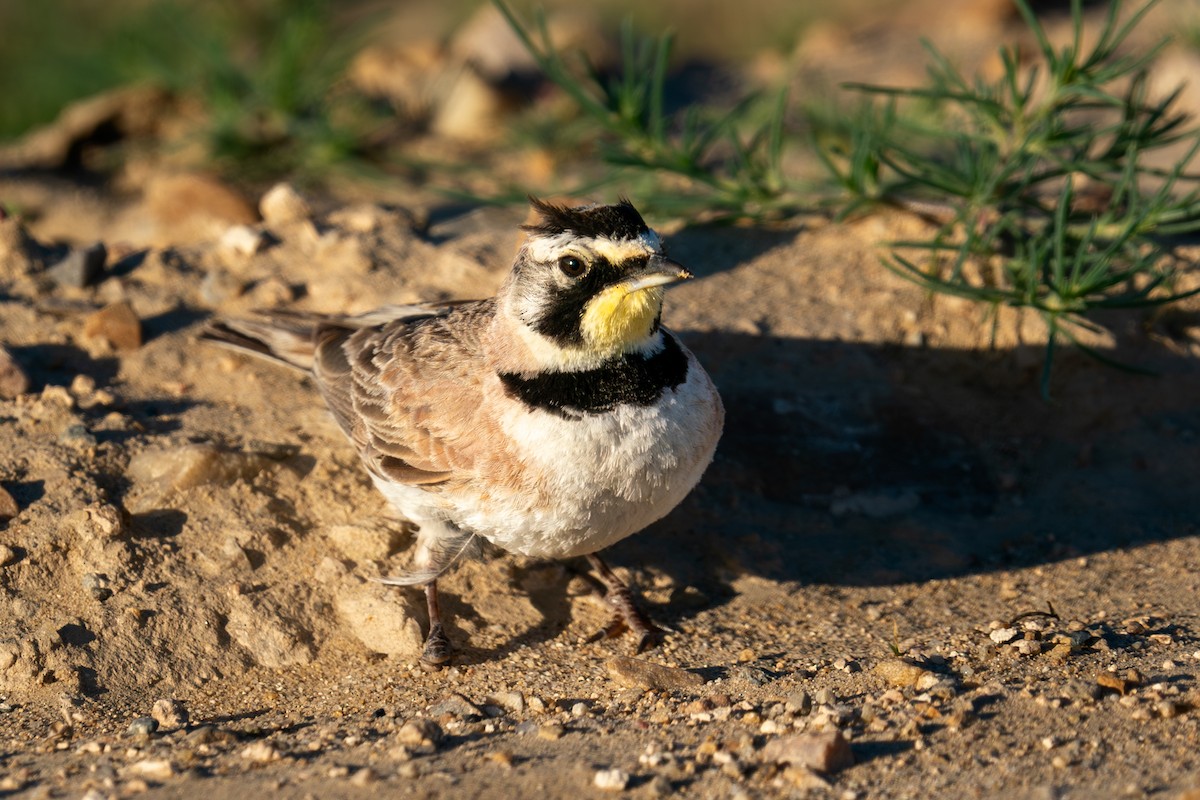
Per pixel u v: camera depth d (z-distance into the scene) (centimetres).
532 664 950
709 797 741
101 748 836
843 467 1178
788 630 995
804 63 2183
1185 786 715
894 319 1271
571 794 748
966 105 1402
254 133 1825
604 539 923
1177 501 1162
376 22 2039
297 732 859
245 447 1093
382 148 1827
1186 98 1791
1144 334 1274
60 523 996
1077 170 1297
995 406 1255
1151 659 891
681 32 2745
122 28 2188
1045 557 1094
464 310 1016
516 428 880
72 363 1199
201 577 989
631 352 877
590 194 1577
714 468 1162
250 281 1317
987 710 824
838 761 764
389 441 944
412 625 962
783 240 1380
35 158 1881
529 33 2050
